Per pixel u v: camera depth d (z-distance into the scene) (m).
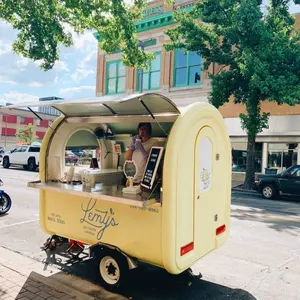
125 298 4.22
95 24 7.14
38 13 5.92
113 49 8.20
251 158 15.92
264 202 12.68
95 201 4.43
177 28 16.06
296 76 13.19
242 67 13.52
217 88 15.30
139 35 22.86
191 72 21.08
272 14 14.53
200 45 15.66
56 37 6.64
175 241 3.76
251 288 4.65
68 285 4.51
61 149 5.32
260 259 5.80
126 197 3.92
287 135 18.28
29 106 4.46
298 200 13.59
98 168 5.77
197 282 4.79
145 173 4.04
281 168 18.72
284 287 4.70
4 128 61.12
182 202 3.84
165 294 4.38
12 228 7.63
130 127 5.37
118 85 24.19
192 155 3.99
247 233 7.48
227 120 20.20
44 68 6.66
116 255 4.22
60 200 4.86
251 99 15.05
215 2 14.90
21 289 4.27
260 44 13.77
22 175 19.58
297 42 14.83
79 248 5.30
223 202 4.71
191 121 3.92
